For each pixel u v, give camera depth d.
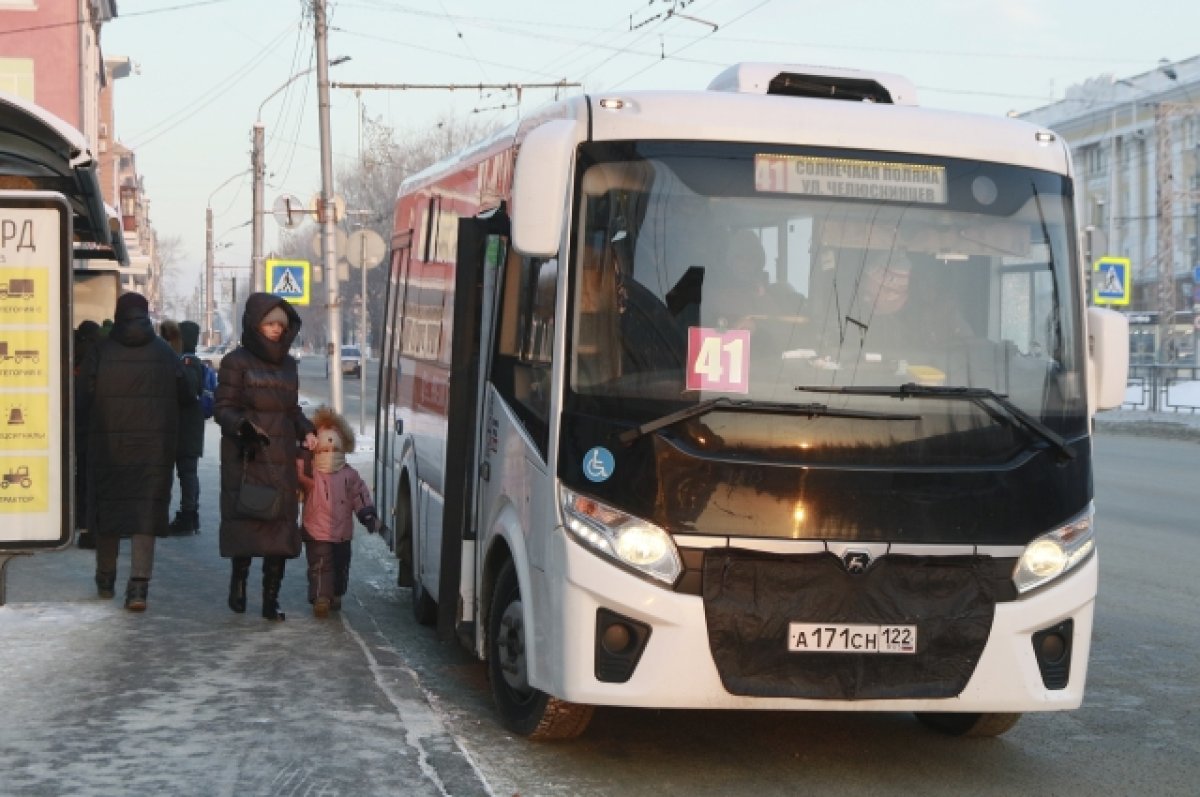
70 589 10.68
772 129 6.70
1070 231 6.96
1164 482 21.55
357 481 10.16
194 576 11.66
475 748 6.97
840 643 6.21
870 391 6.41
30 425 6.48
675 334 6.39
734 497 6.21
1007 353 6.68
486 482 7.71
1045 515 6.49
